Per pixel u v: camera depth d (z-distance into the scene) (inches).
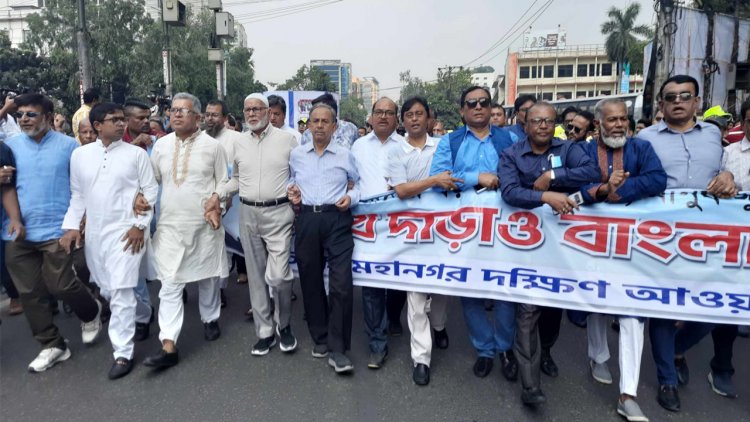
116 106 139.1
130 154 140.9
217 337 164.2
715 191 116.6
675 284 119.4
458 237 133.6
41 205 139.9
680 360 134.0
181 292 148.0
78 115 242.7
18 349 157.4
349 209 142.0
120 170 138.2
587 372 141.9
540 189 120.4
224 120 200.7
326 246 139.6
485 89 134.0
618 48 1787.6
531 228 127.6
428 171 146.3
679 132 125.3
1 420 118.0
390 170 139.6
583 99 707.4
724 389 128.3
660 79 464.4
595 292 123.3
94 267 141.4
